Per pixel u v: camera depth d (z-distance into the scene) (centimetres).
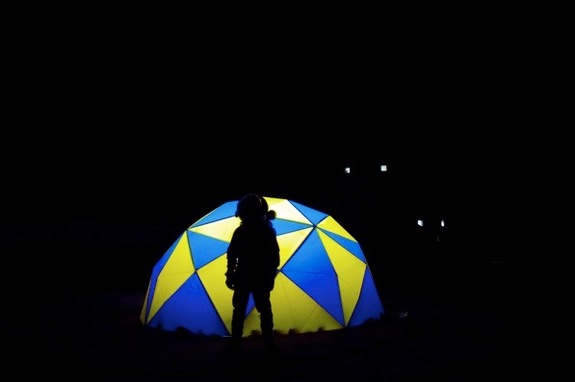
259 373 461
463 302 798
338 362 495
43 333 601
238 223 665
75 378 446
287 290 616
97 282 990
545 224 1323
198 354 521
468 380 443
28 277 1004
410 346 550
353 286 664
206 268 627
